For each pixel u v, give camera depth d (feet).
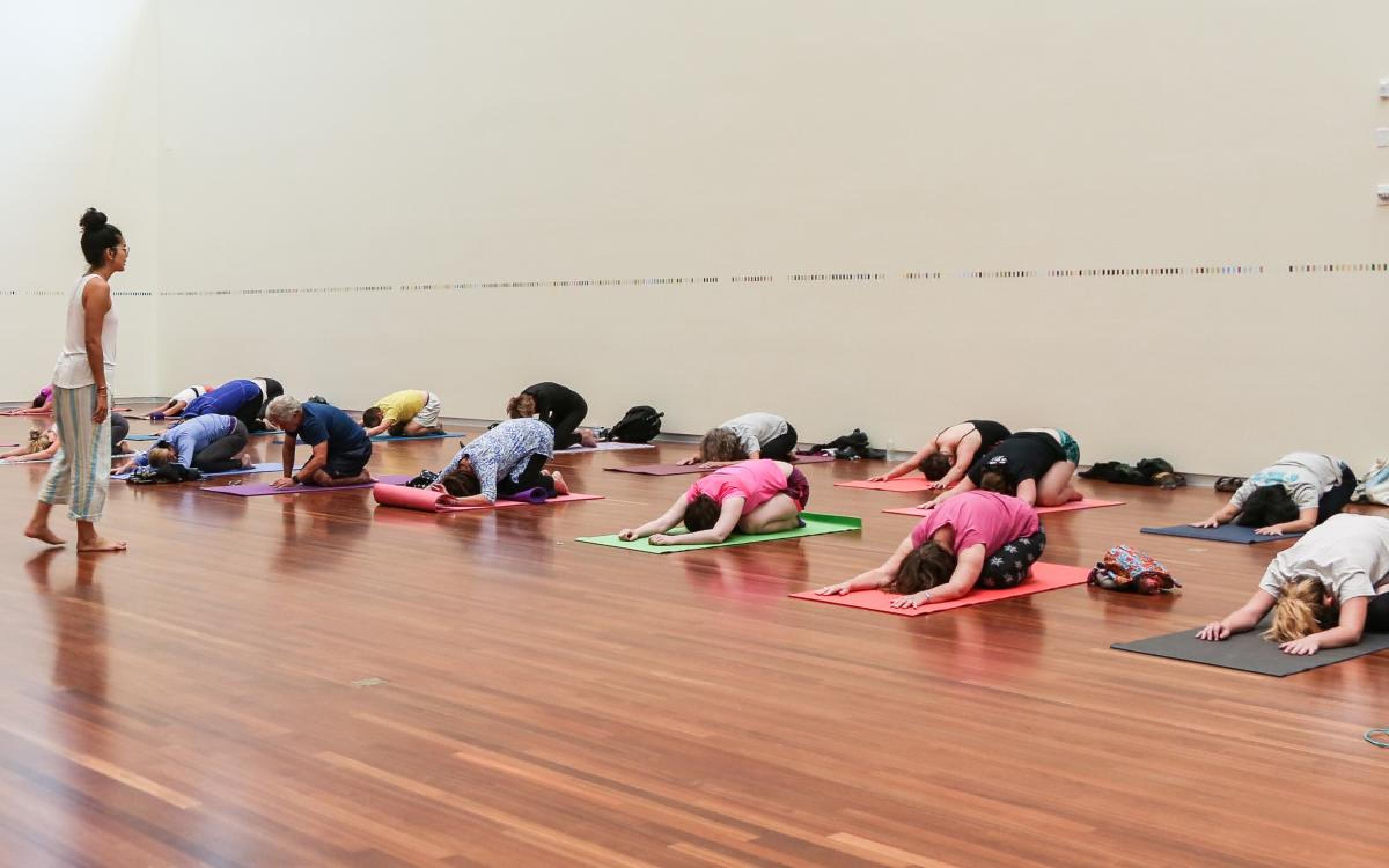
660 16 36.52
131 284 51.29
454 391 42.60
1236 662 12.20
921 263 31.94
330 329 46.16
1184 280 28.12
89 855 7.59
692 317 36.37
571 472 29.04
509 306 40.83
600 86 38.04
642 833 7.94
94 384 17.81
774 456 30.60
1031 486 23.22
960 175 31.17
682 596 15.33
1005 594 15.49
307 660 12.26
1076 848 7.73
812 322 33.94
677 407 36.88
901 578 15.33
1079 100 29.32
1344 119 26.05
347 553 18.26
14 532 19.90
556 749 9.60
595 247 38.50
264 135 47.73
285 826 8.03
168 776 8.95
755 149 34.76
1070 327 29.71
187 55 50.21
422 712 10.54
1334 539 13.03
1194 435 28.12
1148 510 23.54
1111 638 13.30
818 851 7.66
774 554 18.20
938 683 11.52
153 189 51.62
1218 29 27.45
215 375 50.14
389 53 43.60
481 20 40.91
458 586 15.88
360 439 26.30
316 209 46.21
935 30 31.37
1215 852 7.68
